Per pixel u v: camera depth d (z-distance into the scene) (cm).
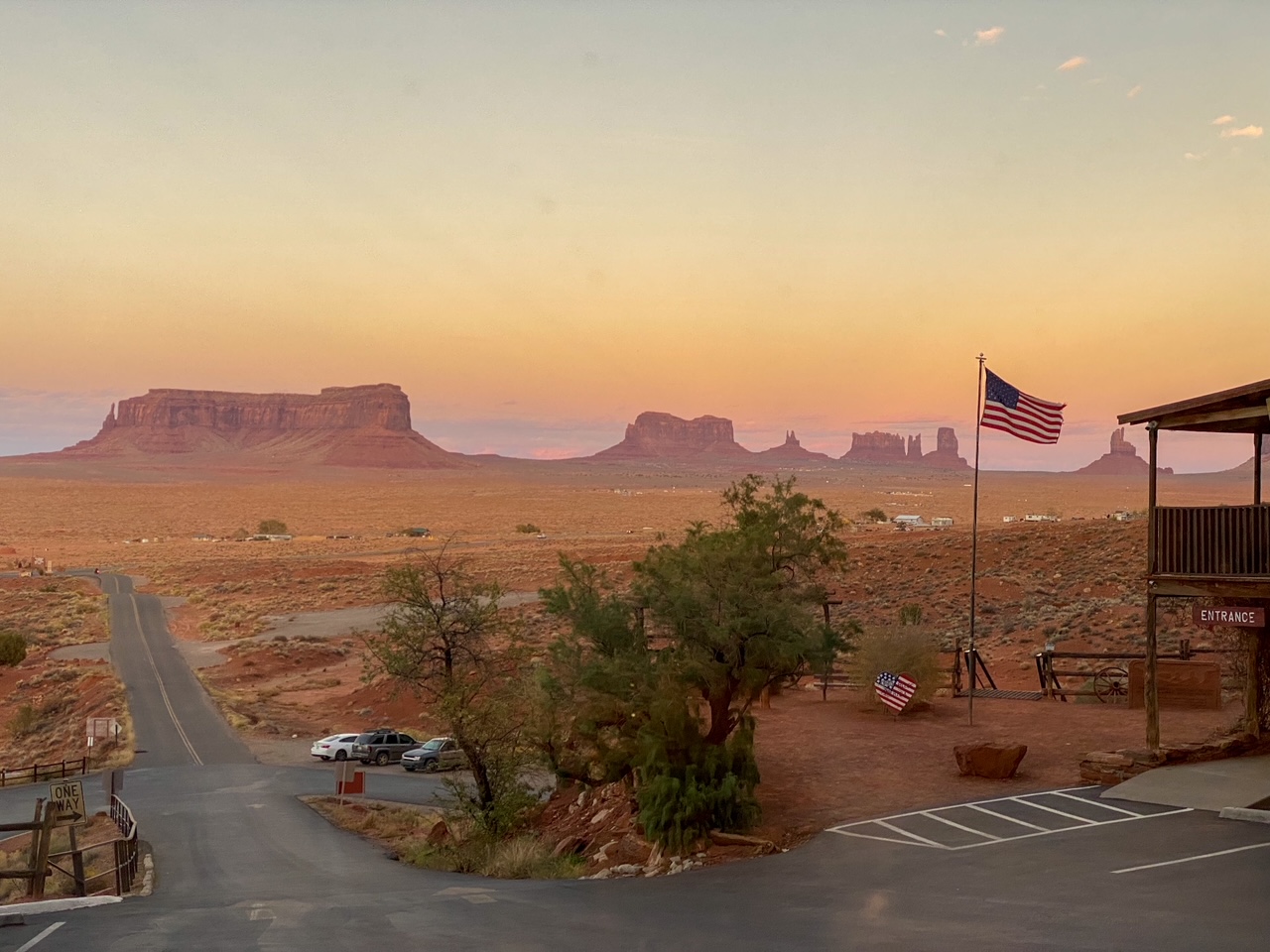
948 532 9469
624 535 17525
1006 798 1817
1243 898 1144
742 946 1025
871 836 1633
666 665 2209
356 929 1195
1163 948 956
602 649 2330
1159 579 1928
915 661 2847
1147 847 1423
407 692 5238
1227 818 1573
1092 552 6650
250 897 1559
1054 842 1491
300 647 6950
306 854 2491
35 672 6625
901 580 6744
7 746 5188
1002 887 1257
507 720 2472
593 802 2309
